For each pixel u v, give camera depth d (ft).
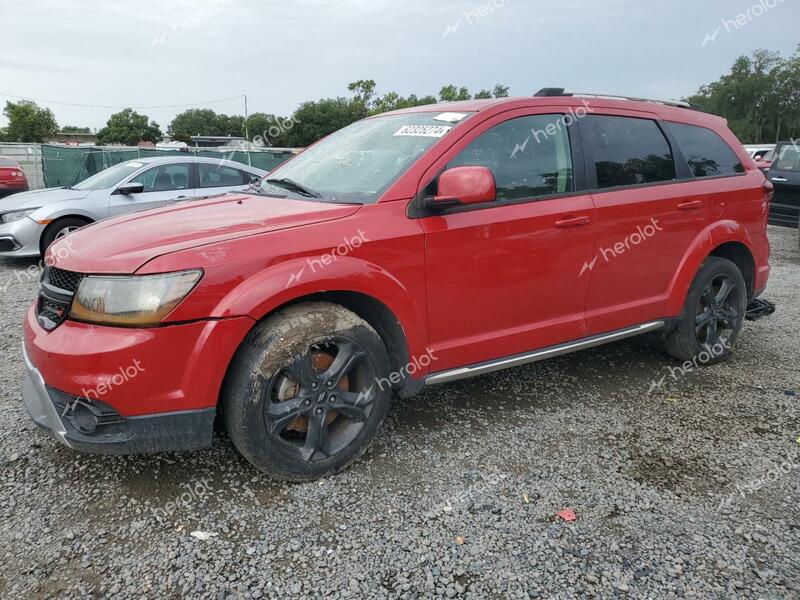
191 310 8.02
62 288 8.63
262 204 10.64
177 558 7.66
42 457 9.89
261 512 8.61
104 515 8.47
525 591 7.21
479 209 10.39
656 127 13.35
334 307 9.18
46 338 8.32
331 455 9.39
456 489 9.29
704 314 14.35
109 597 7.01
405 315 9.69
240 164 31.89
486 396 12.75
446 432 11.11
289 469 9.05
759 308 15.97
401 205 9.71
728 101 208.64
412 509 8.76
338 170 11.26
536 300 11.24
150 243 8.47
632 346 16.08
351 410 9.48
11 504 8.67
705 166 14.11
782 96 198.90
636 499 9.11
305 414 9.07
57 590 7.10
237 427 8.63
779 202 33.91
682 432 11.30
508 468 9.91
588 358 15.16
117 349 7.80
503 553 7.86
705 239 13.65
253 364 8.46
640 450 10.60
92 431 8.17
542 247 11.04
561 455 10.36
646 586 7.32
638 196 12.43
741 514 8.79
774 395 13.07
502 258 10.59
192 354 8.11
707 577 7.49
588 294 11.98
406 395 10.20
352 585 7.25
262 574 7.41
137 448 8.20
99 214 26.91
